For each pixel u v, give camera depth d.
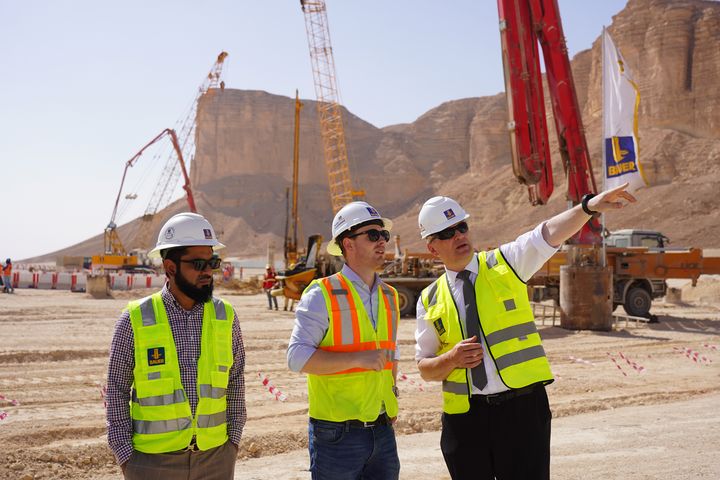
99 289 30.89
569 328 18.42
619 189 3.41
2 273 33.09
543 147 17.84
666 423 7.57
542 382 3.54
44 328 17.25
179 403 3.19
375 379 3.53
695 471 5.65
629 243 26.66
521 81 17.20
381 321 3.63
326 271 24.59
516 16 17.25
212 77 84.94
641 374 11.70
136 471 3.15
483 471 3.55
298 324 3.49
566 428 7.41
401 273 22.27
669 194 110.12
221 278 45.88
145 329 3.23
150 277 38.41
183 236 3.32
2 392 9.55
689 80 130.38
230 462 3.36
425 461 6.18
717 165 114.88
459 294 3.73
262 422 7.84
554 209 125.00
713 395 9.86
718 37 127.88
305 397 9.57
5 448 6.38
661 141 123.56
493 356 3.54
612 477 5.53
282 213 195.38
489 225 139.75
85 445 6.51
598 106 148.88
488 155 184.75
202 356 3.27
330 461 3.46
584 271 18.23
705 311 25.86
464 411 3.58
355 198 72.06
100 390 9.80
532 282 21.73
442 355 3.53
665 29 133.00
